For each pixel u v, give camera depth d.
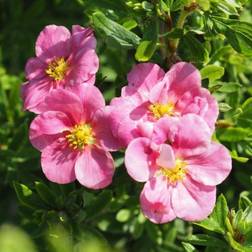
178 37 0.39
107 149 0.38
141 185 0.42
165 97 0.38
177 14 0.40
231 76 0.45
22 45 0.51
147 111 0.38
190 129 0.37
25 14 0.51
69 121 0.39
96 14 0.39
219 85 0.40
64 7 0.51
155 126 0.37
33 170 0.45
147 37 0.38
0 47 0.51
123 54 0.46
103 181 0.38
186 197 0.38
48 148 0.39
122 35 0.39
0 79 0.49
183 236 0.46
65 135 0.39
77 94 0.39
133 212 0.45
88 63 0.39
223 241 0.39
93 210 0.41
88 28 0.40
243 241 0.39
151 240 0.47
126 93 0.38
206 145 0.37
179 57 0.41
